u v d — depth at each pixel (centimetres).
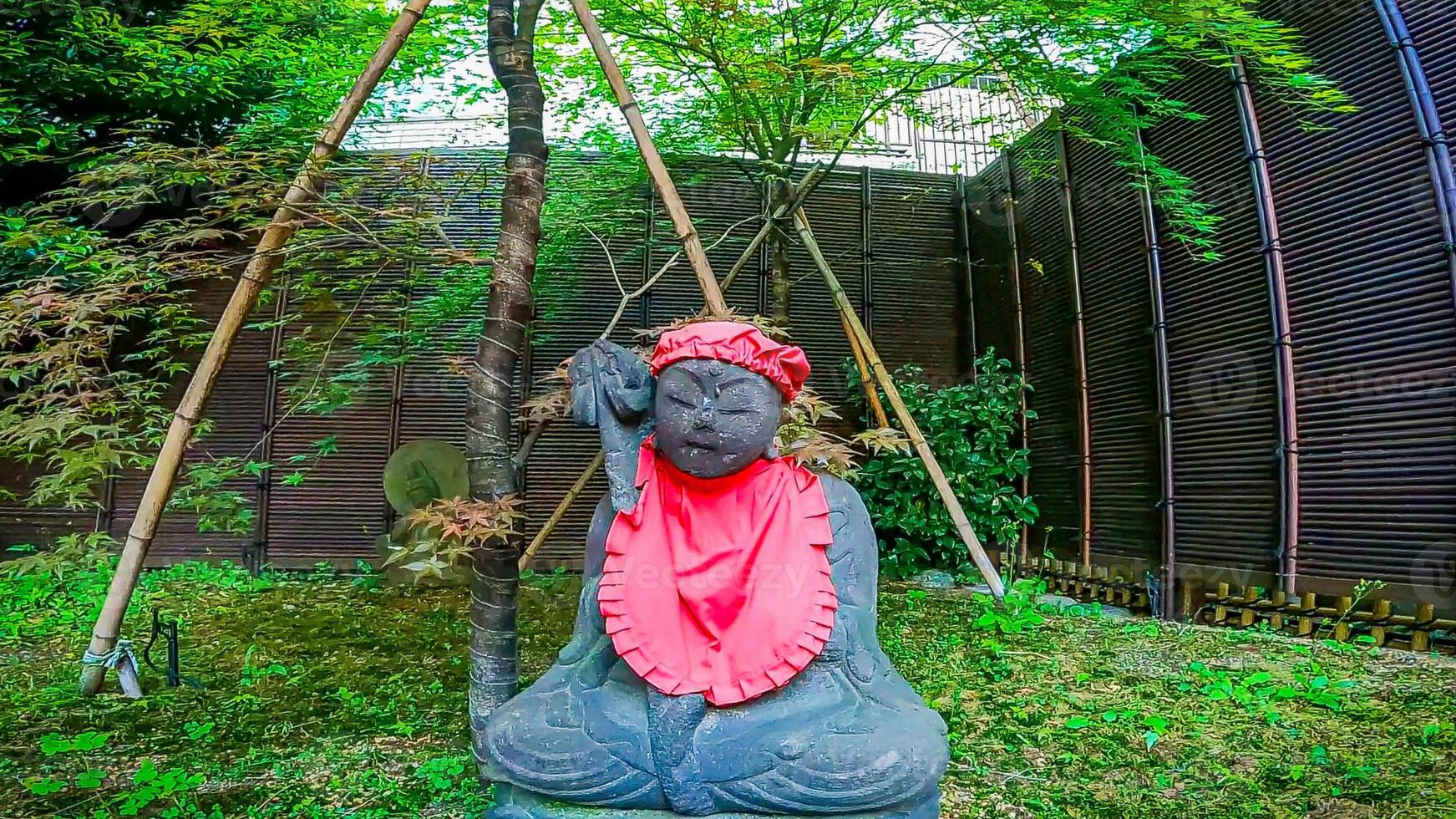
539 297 678
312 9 506
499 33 327
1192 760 313
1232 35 423
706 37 442
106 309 304
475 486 305
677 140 606
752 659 217
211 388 307
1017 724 356
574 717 222
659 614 224
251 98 628
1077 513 661
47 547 686
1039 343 720
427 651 466
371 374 674
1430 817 260
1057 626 527
